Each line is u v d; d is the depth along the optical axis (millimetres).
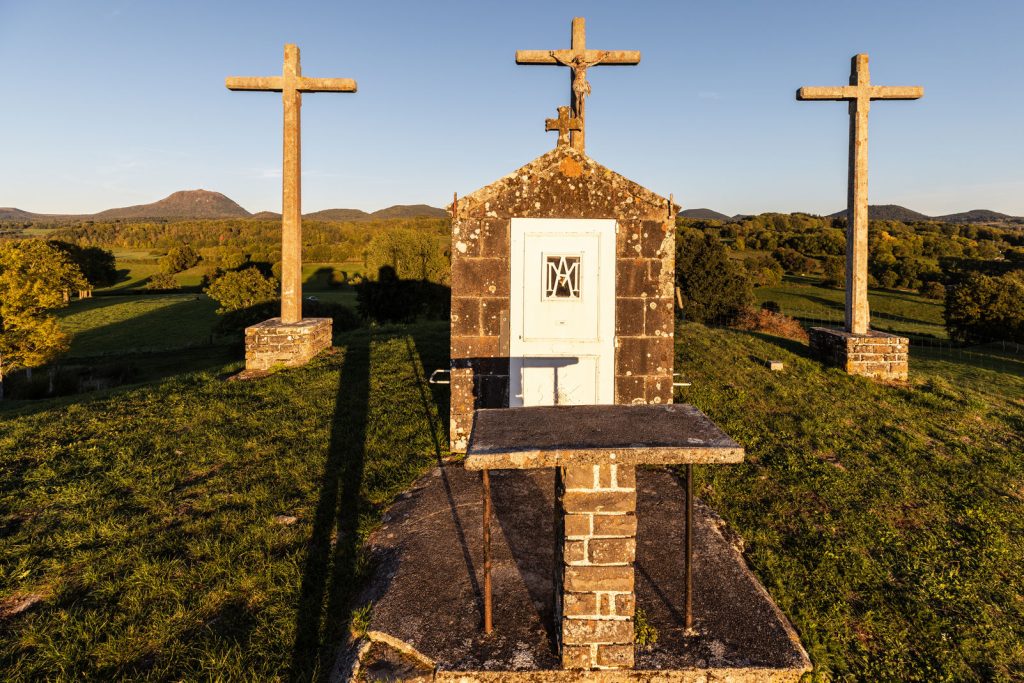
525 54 10328
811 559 5305
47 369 29016
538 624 4211
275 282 43594
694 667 3777
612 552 3656
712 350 12359
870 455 7715
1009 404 10555
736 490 6699
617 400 7949
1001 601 4848
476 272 7820
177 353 35531
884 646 4293
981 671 4105
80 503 5863
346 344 13969
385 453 7512
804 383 10617
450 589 4660
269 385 10062
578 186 7781
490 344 7879
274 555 5141
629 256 7855
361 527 5645
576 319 7887
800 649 4008
